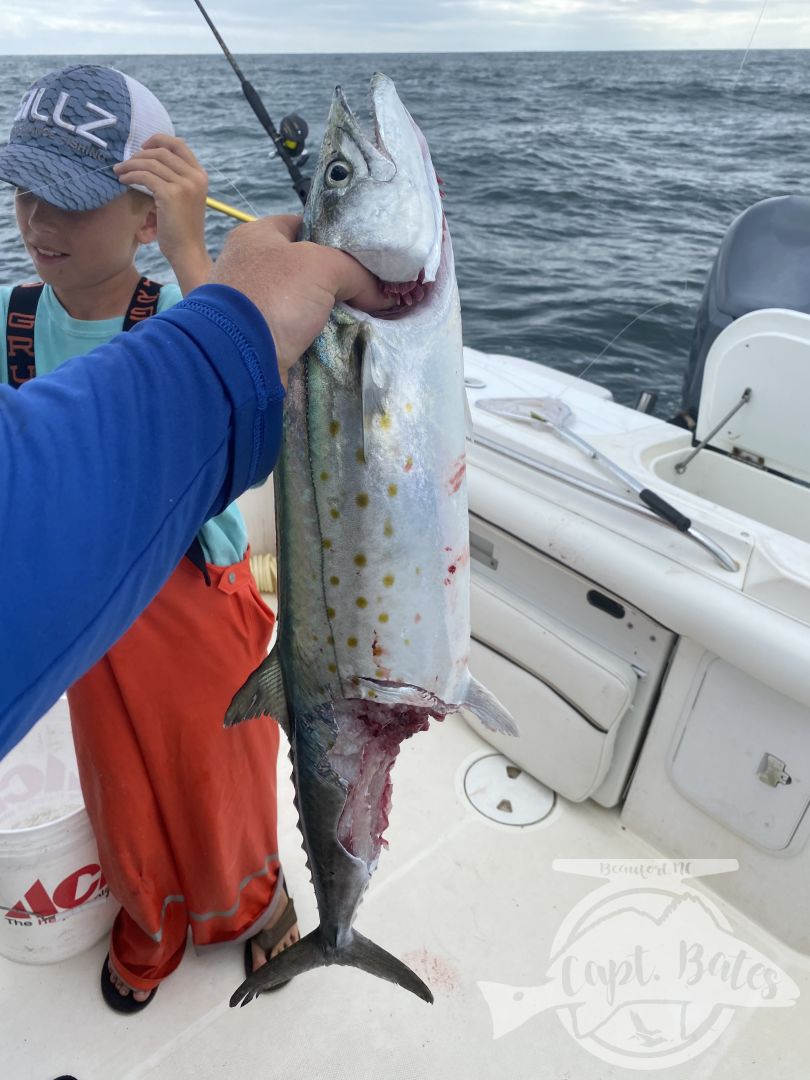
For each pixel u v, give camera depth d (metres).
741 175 8.12
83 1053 1.56
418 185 0.84
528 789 2.16
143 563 0.53
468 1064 1.56
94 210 1.08
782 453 2.13
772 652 1.55
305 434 0.91
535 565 2.05
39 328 1.23
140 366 0.54
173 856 1.52
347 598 0.96
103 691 1.31
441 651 0.99
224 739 1.39
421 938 1.78
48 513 0.47
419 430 0.89
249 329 0.59
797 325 2.01
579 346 4.76
